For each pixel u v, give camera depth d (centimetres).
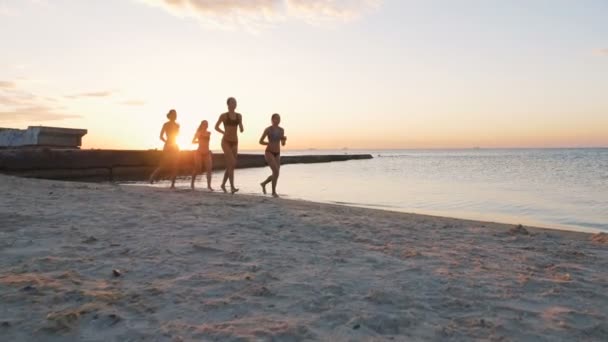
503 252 442
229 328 226
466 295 295
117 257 366
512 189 1569
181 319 238
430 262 385
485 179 2155
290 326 230
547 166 3819
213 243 427
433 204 1120
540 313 265
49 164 2153
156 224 520
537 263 394
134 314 244
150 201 740
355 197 1277
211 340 212
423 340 222
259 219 586
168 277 316
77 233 453
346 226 568
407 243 473
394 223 620
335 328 232
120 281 303
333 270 348
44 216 549
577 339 229
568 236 554
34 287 277
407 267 363
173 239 440
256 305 263
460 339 225
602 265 393
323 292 291
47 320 227
